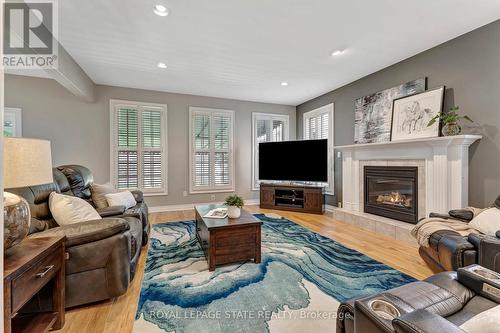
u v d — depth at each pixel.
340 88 4.83
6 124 4.00
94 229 1.71
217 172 5.55
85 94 4.04
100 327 1.55
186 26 2.64
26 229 1.29
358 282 2.11
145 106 4.90
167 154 5.08
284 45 3.10
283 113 6.17
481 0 2.24
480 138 2.71
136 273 2.29
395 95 3.66
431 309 1.04
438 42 3.04
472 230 2.15
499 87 2.58
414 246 2.97
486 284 1.15
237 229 2.40
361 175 4.09
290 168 5.16
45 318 1.47
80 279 1.68
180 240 3.23
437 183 2.95
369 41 3.01
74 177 2.85
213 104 5.49
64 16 2.43
